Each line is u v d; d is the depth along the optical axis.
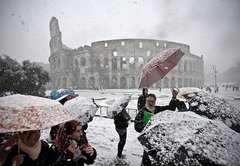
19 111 2.12
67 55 64.38
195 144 2.15
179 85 65.81
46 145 2.51
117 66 61.66
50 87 70.75
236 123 3.39
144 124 4.03
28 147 2.13
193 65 72.06
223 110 3.55
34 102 2.31
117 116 5.34
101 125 9.95
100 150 6.21
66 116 2.35
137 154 5.87
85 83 61.81
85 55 61.81
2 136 3.94
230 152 2.07
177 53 6.38
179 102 5.07
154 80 5.84
